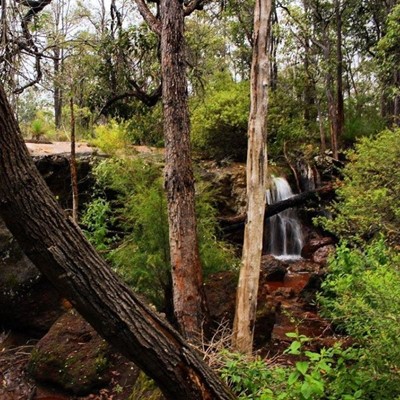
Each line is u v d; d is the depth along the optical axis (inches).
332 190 438.9
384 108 717.3
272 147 531.8
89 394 189.5
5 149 61.9
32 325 245.6
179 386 87.0
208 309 210.8
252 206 195.9
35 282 245.9
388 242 228.8
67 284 71.7
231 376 132.6
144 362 83.0
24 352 227.8
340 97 601.6
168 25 217.6
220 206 413.7
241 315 189.9
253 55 200.2
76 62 305.9
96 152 334.3
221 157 517.3
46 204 67.1
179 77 216.1
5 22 183.2
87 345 202.5
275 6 602.9
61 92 277.9
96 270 74.0
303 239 470.9
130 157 288.4
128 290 80.0
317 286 289.4
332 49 735.1
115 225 291.0
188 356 88.0
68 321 217.0
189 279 207.2
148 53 342.0
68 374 192.7
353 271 166.7
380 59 504.1
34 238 67.1
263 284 249.8
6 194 63.4
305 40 617.6
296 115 605.0
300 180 516.7
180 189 211.5
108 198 308.5
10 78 184.9
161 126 408.8
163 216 237.3
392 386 110.5
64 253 69.8
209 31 519.8
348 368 121.6
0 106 60.3
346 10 692.7
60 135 473.4
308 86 620.4
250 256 193.3
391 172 256.1
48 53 229.5
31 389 196.2
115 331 78.0
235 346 184.1
